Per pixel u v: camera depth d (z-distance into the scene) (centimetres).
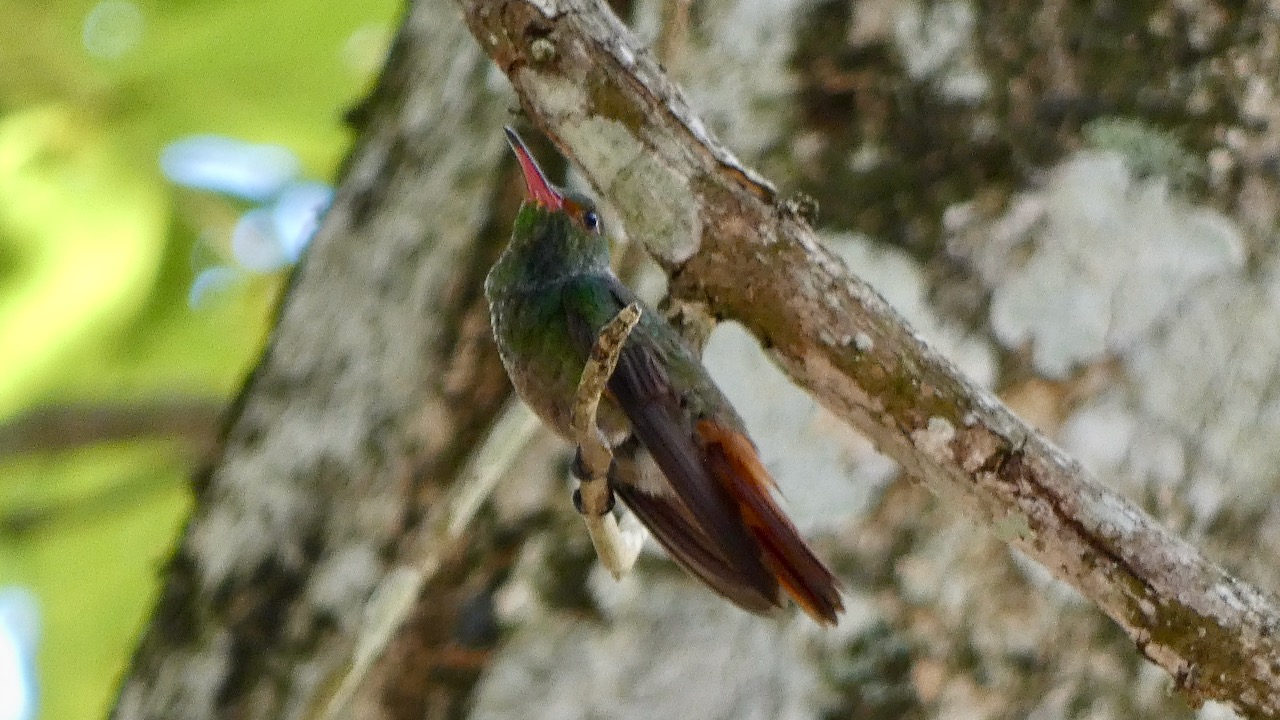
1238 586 391
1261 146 570
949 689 486
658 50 515
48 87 975
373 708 512
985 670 488
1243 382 534
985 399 401
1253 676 386
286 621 555
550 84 415
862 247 543
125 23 978
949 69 576
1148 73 581
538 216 583
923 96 572
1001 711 482
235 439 633
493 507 537
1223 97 578
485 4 415
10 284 940
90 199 969
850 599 496
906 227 546
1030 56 582
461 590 525
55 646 1049
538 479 540
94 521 1066
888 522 507
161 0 980
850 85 576
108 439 1006
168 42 977
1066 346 531
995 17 588
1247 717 391
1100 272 542
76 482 1085
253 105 1014
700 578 494
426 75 706
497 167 630
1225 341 538
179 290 1050
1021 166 559
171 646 579
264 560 573
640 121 412
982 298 536
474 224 618
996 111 569
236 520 594
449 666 512
